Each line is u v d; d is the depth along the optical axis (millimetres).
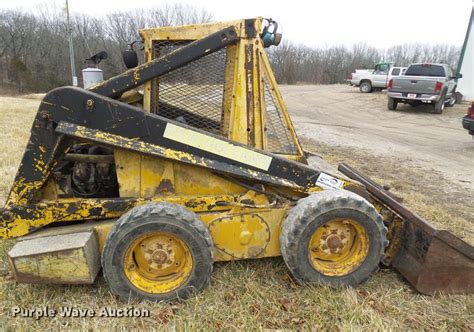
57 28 50344
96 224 3229
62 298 3111
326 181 3357
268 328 2826
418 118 15484
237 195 3316
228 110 3438
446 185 6648
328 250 3262
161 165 3232
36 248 2867
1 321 2836
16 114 14531
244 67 3244
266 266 3539
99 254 3156
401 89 16766
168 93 3393
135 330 2775
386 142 10727
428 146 10172
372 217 3145
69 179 3449
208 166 3084
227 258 3318
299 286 3262
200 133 3068
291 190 3398
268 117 3453
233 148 3133
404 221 3453
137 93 3564
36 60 51094
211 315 2898
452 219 4945
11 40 51188
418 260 3266
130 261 2988
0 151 7770
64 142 3037
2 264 3559
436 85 15875
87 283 3006
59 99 2857
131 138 2973
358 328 2762
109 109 2908
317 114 17281
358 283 3271
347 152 9359
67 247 2852
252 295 3148
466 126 9266
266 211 3283
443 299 3160
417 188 6422
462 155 9109
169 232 2920
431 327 2877
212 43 3191
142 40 3549
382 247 3234
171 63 3184
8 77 49438
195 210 3262
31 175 3010
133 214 2885
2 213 3055
